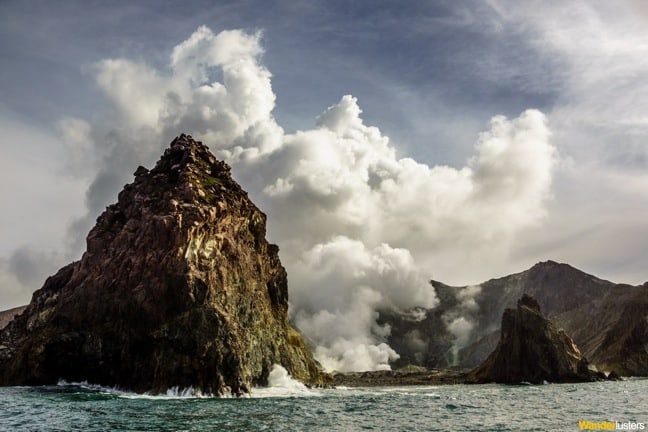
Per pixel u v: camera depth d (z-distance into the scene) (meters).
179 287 119.50
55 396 99.56
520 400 110.81
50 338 125.75
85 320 127.69
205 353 113.25
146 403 89.88
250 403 95.88
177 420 68.69
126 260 129.25
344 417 76.88
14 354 140.00
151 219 130.62
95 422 65.88
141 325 119.12
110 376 119.25
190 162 152.62
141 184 149.75
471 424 69.50
